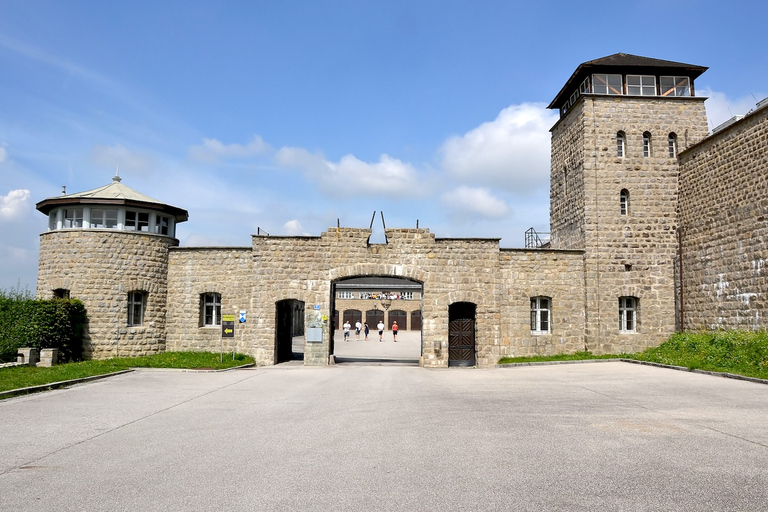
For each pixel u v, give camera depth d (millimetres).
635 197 23688
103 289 22672
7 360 19359
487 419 10156
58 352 20500
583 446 8023
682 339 21391
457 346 23000
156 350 23609
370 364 23812
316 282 22906
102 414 11047
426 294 22875
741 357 16953
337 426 9719
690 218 22812
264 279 22969
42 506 5770
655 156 23859
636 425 9414
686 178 23172
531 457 7465
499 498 5863
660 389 13680
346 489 6215
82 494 6145
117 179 25344
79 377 16203
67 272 22703
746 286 19469
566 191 25750
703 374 16766
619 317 23500
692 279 22516
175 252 24281
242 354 23000
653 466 6965
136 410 11516
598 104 24000
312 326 22781
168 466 7234
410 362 25453
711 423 9492
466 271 23062
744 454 7465
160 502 5855
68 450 8117
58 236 23031
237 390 14734
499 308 23016
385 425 9750
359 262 23000
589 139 23828
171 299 24109
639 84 24453
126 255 23078
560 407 11398
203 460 7512
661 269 23500
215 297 24219
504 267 23344
